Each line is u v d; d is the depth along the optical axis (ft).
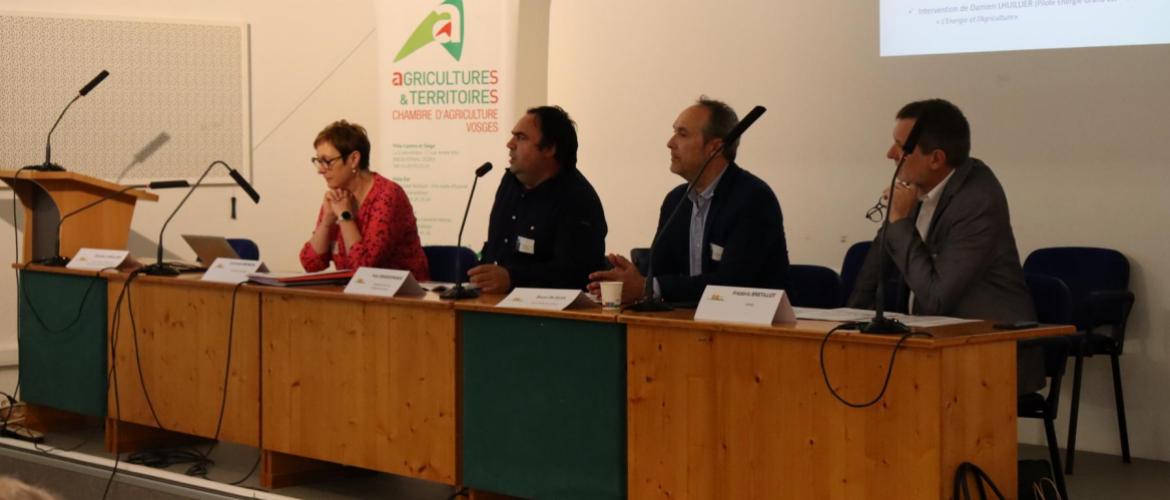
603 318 9.24
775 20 16.74
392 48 18.49
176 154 19.71
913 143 8.01
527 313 9.77
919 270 9.78
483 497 10.43
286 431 11.78
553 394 9.68
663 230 9.57
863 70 15.94
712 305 8.72
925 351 7.47
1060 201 14.37
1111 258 13.76
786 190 16.72
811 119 16.46
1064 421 14.53
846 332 7.83
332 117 20.48
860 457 7.84
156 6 19.56
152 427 13.96
